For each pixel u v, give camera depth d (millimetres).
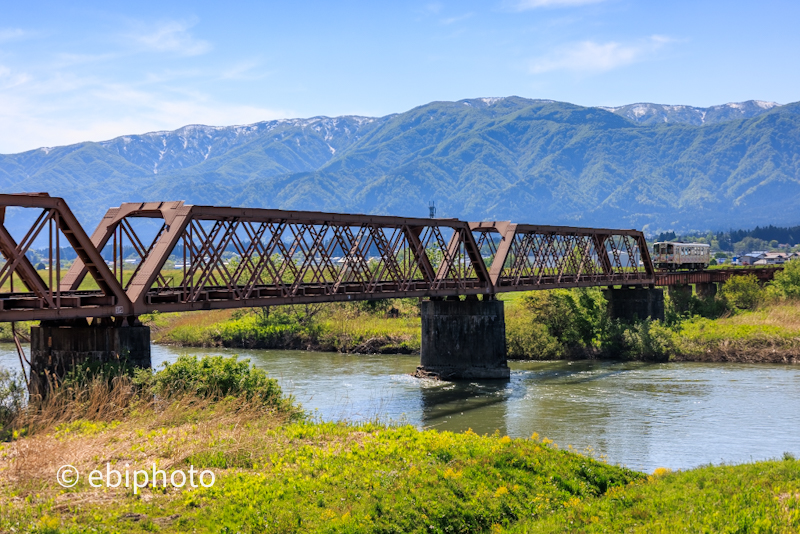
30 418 25078
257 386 32938
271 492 19234
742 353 70938
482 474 22641
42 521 16031
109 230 39156
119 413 27766
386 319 91938
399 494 20078
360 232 50156
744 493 21906
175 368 32625
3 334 82438
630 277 84125
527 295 80625
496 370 59938
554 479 23594
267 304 41719
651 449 36000
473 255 60844
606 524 19984
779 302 93750
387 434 26672
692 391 53469
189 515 17484
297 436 25578
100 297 33406
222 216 39000
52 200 30547
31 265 30797
